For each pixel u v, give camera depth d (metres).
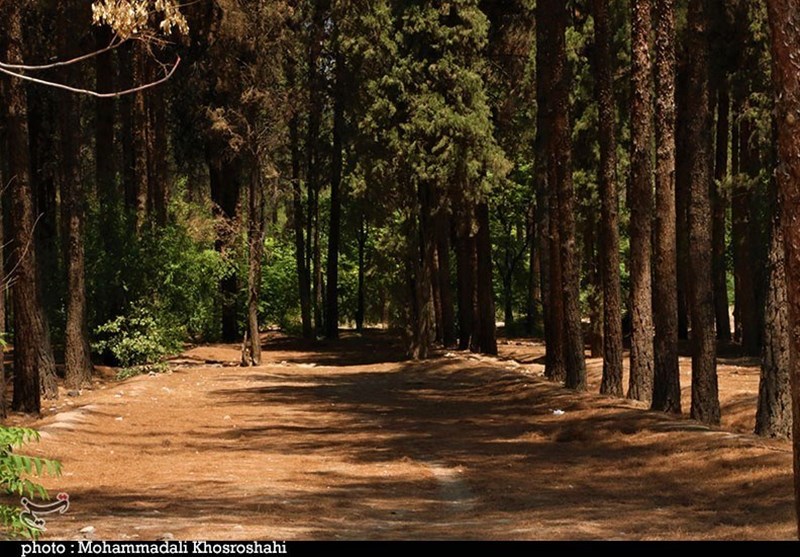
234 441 20.23
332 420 24.36
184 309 38.59
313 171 57.06
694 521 11.48
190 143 50.09
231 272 46.22
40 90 38.09
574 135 36.97
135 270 36.44
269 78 41.62
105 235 36.56
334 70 50.81
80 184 31.38
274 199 45.84
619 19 36.22
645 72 23.73
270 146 42.53
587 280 45.03
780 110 7.51
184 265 38.16
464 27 39.84
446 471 16.17
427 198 42.75
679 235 41.16
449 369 38.09
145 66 42.31
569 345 27.91
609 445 18.55
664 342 22.05
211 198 51.94
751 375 30.28
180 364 43.09
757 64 35.28
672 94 21.83
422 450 18.81
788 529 10.66
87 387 31.22
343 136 51.25
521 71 42.41
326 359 47.25
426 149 40.38
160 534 9.78
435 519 11.70
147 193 43.81
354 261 70.19
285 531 10.27
